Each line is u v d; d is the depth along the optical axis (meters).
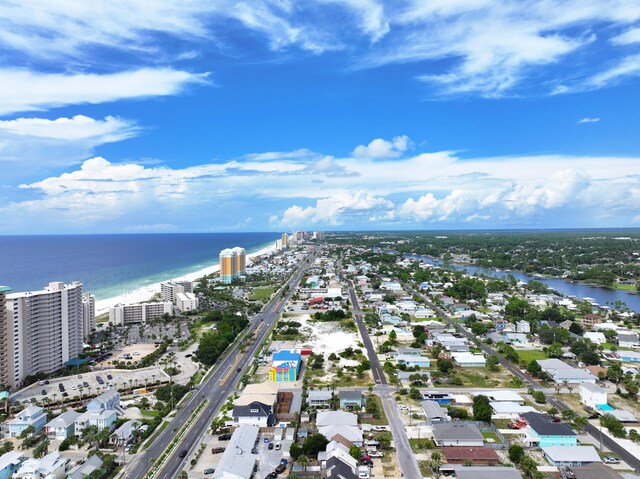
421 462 141.25
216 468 131.88
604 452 148.62
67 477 129.50
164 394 194.62
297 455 143.62
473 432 153.38
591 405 185.12
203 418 176.62
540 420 158.88
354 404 183.75
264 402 173.88
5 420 175.88
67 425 161.00
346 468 129.00
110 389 188.00
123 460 143.62
